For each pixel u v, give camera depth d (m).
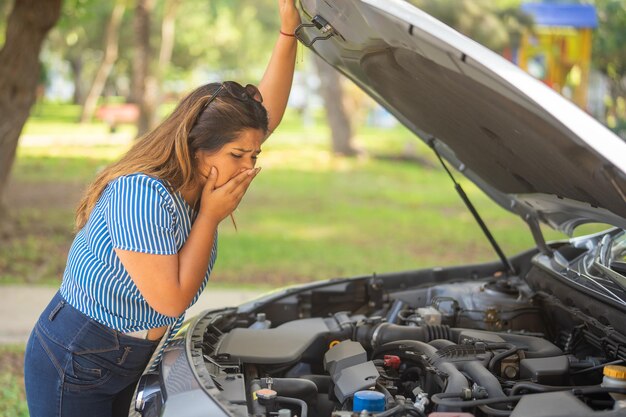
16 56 9.52
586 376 2.85
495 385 2.54
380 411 2.40
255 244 11.34
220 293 8.31
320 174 20.03
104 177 2.59
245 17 41.88
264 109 2.56
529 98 2.17
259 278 9.24
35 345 2.71
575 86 19.36
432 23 2.27
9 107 9.59
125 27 39.28
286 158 23.19
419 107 3.29
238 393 2.46
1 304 7.60
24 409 4.98
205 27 41.62
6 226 11.32
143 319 2.62
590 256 3.46
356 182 18.73
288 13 3.20
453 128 3.27
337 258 10.51
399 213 14.57
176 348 2.78
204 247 2.49
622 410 2.26
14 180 17.12
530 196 3.53
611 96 19.41
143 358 2.72
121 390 2.77
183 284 2.45
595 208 2.89
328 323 3.40
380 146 26.61
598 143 2.11
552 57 19.45
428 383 2.71
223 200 2.47
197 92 2.57
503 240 11.82
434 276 4.21
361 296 4.00
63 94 69.31
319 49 3.39
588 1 20.02
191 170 2.51
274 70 3.28
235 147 2.48
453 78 2.48
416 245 11.58
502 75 2.18
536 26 18.11
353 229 12.87
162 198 2.45
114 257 2.51
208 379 2.49
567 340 3.29
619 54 18.83
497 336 3.10
